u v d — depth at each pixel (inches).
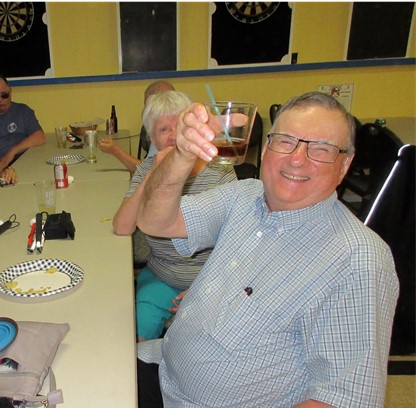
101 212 73.5
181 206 47.7
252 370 39.5
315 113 38.1
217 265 44.6
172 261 67.2
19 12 134.3
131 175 100.7
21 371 34.0
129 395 34.9
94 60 145.3
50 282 51.1
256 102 157.5
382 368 33.4
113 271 54.0
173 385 47.3
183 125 35.9
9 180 89.2
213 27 146.2
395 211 82.4
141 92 150.8
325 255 36.6
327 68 156.3
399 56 159.3
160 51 146.6
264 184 41.1
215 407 42.6
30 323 39.4
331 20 151.6
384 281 34.5
